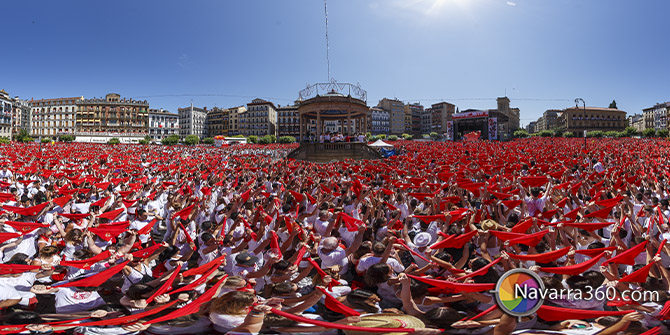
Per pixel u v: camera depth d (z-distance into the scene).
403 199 11.30
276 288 5.54
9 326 4.60
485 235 6.89
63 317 5.10
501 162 27.44
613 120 147.38
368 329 4.44
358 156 44.78
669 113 135.00
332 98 45.50
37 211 10.11
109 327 4.90
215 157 42.88
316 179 16.44
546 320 4.77
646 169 19.30
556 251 5.52
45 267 5.87
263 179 17.69
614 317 4.67
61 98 171.00
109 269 5.48
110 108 167.88
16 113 156.75
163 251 6.52
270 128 172.25
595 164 22.56
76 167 26.14
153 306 5.17
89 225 8.81
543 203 10.80
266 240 7.43
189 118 182.62
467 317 4.98
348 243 8.66
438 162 28.08
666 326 4.60
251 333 4.61
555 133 111.06
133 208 11.85
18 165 24.81
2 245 7.49
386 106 184.88
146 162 36.47
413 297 5.18
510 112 134.12
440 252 6.36
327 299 4.98
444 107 186.62
